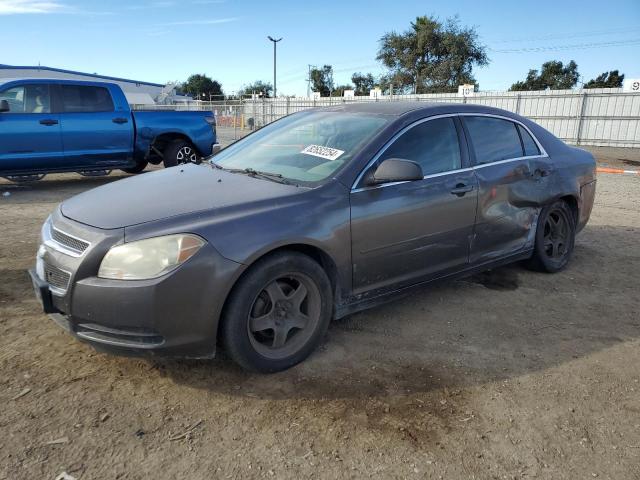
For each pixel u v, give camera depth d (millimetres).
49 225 3189
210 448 2465
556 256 4988
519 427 2666
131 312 2646
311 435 2570
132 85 37812
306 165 3570
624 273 5039
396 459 2418
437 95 25219
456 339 3613
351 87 61344
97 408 2736
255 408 2773
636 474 2359
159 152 10562
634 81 20453
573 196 4953
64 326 2871
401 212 3518
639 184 11109
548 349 3494
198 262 2703
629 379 3135
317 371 3150
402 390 2969
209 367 3158
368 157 3463
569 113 22078
